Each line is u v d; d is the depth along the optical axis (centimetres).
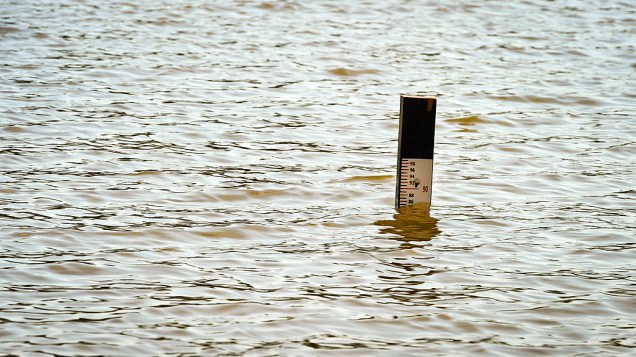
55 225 1121
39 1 2528
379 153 1471
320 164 1405
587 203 1266
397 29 2377
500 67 2045
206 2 2586
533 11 2623
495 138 1565
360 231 1140
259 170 1366
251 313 907
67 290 945
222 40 2200
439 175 1369
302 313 909
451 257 1066
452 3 2677
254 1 2609
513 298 959
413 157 1216
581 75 1988
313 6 2591
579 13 2609
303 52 2116
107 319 884
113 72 1886
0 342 830
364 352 835
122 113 1627
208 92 1788
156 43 2145
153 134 1519
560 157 1468
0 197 1209
